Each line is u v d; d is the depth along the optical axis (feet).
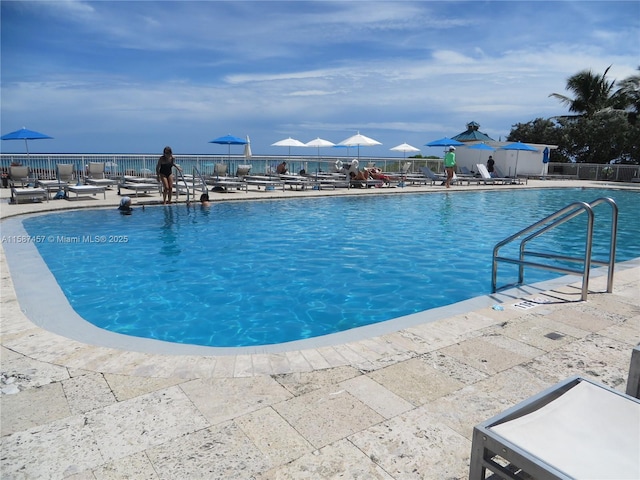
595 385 5.97
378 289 19.80
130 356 10.41
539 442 4.86
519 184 77.20
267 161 70.54
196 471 6.57
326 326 15.74
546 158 93.40
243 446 7.17
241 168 59.77
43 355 10.41
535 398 5.73
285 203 46.62
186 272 21.75
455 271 22.84
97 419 7.88
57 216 35.42
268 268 22.77
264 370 9.83
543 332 12.30
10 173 43.78
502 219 40.06
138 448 7.09
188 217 36.83
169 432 7.52
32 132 54.24
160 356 10.46
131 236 29.32
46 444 7.16
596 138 106.52
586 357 10.72
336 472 6.57
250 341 14.44
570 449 4.74
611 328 12.64
